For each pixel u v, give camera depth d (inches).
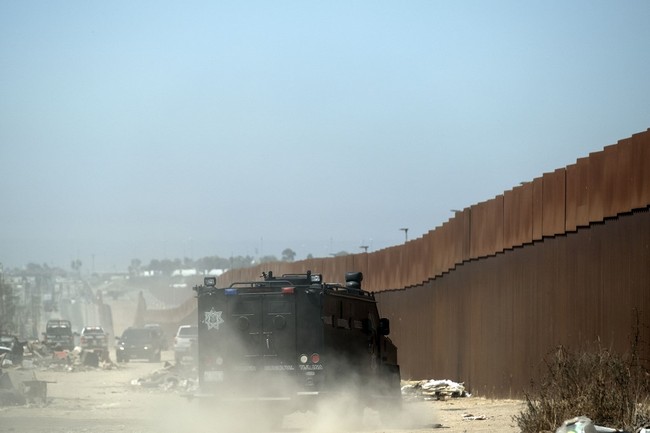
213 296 1280.8
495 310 1829.5
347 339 1336.1
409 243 2509.8
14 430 1291.8
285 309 1273.4
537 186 1627.7
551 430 998.4
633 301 1301.7
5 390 1759.4
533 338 1631.4
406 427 1341.0
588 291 1433.3
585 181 1449.3
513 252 1739.7
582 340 1441.9
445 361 2169.0
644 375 1154.7
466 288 2018.9
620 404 1001.5
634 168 1300.4
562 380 1051.3
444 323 2183.8
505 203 1780.3
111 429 1307.8
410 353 2509.8
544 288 1592.0
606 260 1380.4
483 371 1889.8
